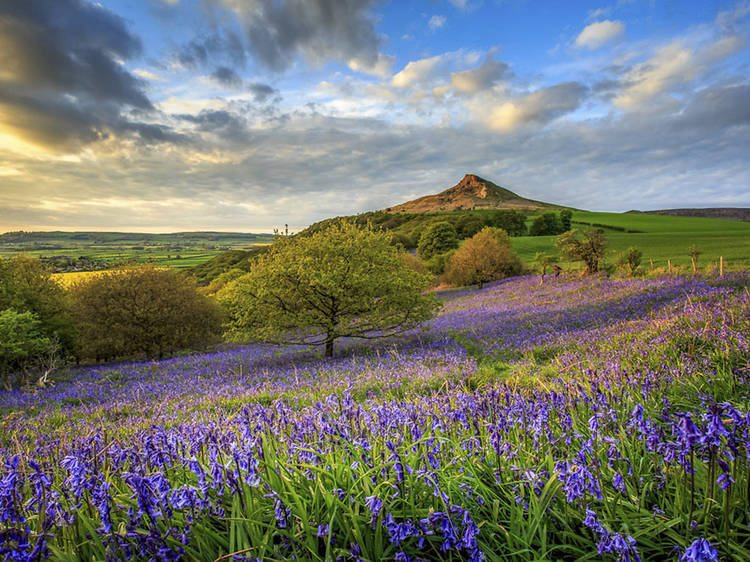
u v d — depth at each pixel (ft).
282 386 38.40
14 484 7.63
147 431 10.73
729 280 61.67
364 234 65.41
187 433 13.09
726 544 7.05
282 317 59.88
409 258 182.09
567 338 44.73
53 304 82.69
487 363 40.93
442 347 51.19
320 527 7.04
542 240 269.23
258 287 60.39
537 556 7.16
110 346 86.74
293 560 6.79
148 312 86.63
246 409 13.42
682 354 23.08
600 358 29.27
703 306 37.65
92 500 8.16
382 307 61.52
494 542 7.75
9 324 59.36
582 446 10.59
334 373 41.37
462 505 7.84
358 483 8.30
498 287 141.90
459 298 133.49
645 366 22.21
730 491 7.10
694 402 15.39
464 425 12.70
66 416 38.11
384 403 13.69
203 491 7.82
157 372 64.69
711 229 285.64
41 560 6.82
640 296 62.49
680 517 7.84
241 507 7.65
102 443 10.82
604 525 7.24
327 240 62.80
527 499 8.71
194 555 6.88
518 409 13.04
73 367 84.84
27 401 48.24
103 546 7.08
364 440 10.41
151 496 7.27
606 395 14.93
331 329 58.59
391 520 7.11
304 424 12.48
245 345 97.86
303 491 8.37
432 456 9.80
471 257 161.79
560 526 8.30
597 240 114.32
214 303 105.09
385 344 61.05
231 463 8.34
